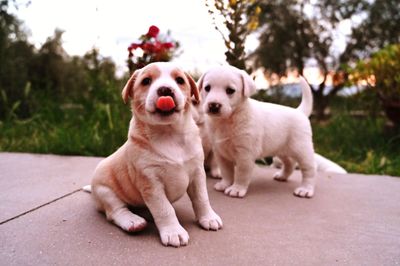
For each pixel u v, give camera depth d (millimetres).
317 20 2408
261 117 764
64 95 1853
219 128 767
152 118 506
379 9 2256
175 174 533
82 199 686
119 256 477
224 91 726
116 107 1315
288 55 2420
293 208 676
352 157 1307
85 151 1128
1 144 1220
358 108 1781
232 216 627
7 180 807
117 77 1550
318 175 958
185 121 554
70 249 493
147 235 539
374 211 669
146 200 535
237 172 761
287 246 516
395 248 519
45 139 1220
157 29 1158
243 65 1072
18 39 2006
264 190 800
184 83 550
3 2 1790
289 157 817
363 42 2318
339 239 543
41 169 913
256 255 487
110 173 582
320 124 1883
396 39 2242
